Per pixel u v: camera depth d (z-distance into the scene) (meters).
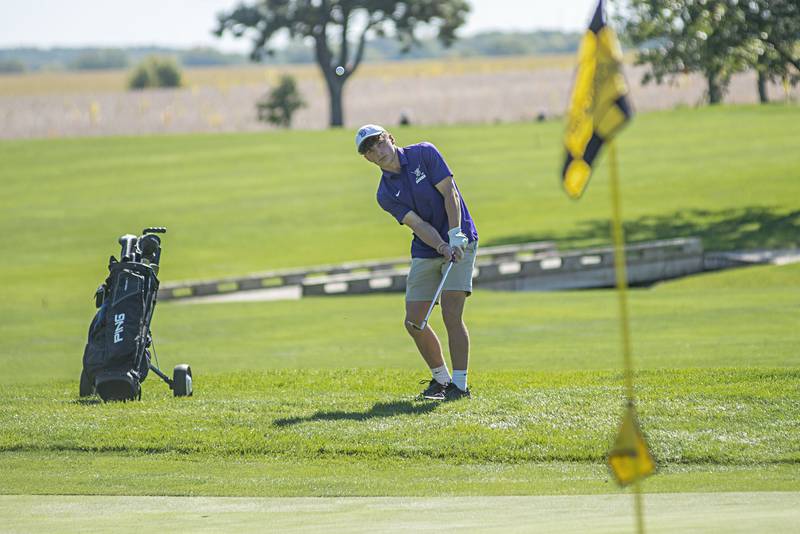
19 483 19.98
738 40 90.75
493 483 19.28
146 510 17.28
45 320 66.62
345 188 140.25
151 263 31.50
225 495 18.77
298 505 17.48
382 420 24.61
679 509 15.80
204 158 168.25
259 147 177.88
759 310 52.88
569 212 117.75
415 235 26.44
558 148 164.00
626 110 11.19
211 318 61.78
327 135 190.75
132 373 29.05
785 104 194.50
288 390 30.42
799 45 93.88
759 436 22.03
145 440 23.45
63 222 124.12
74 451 22.97
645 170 138.50
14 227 121.81
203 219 123.88
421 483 19.47
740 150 148.00
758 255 88.69
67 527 15.79
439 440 22.61
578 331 48.03
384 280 79.75
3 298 82.38
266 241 111.81
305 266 99.62
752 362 34.31
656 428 22.84
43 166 164.38
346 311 63.03
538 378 30.56
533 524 14.74
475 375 31.94
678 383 28.23
